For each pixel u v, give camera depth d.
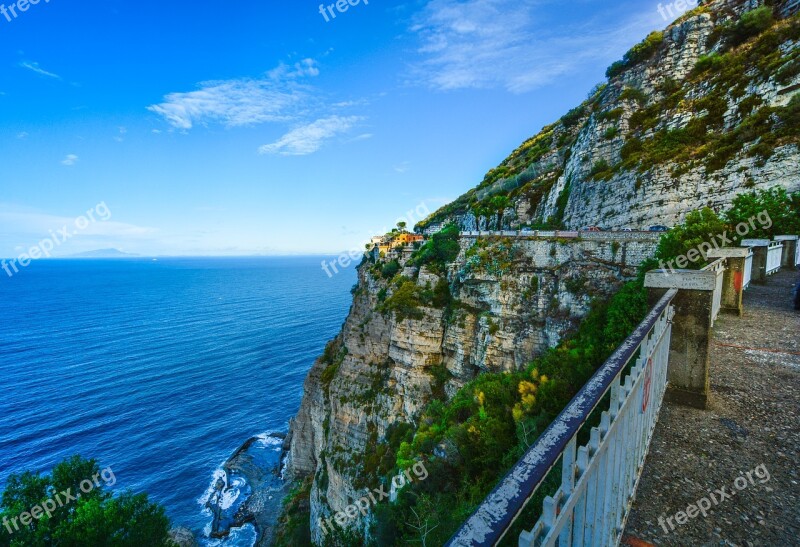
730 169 30.36
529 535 2.15
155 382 68.19
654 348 5.68
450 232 37.09
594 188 43.25
